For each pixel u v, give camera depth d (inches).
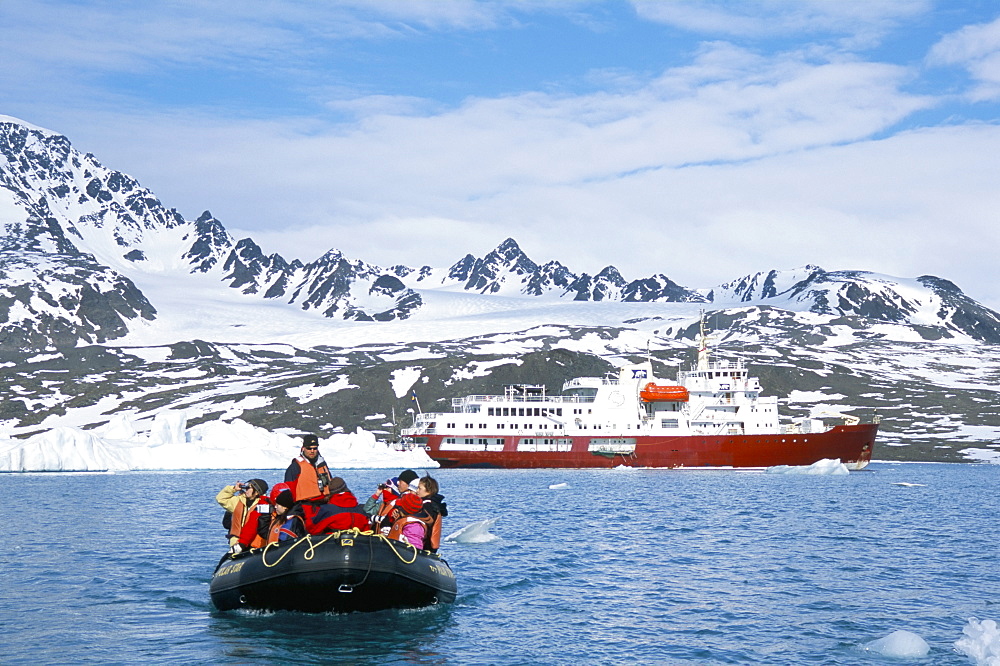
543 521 2106.3
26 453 4520.2
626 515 2268.7
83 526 1939.0
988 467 6195.9
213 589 1027.9
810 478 4234.7
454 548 1593.3
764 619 1017.5
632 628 970.7
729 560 1467.8
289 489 973.8
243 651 854.5
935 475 4845.0
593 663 836.0
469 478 4175.7
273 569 946.7
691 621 1005.8
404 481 1054.4
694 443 4923.7
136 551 1529.3
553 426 5088.6
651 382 5098.4
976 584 1242.0
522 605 1084.5
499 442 5083.7
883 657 858.8
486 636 927.7
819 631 960.9
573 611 1053.8
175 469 4704.7
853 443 5049.2
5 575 1275.8
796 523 2086.6
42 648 868.6
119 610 1035.9
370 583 952.9
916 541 1737.2
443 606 1069.8
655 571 1348.4
